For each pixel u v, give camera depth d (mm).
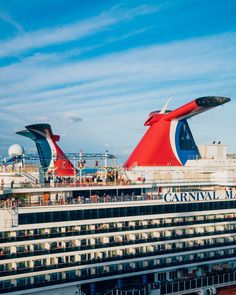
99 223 68812
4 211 61344
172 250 75812
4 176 72562
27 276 62750
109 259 69688
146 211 73375
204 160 90375
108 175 84750
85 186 71812
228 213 82375
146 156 92250
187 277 78125
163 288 72688
